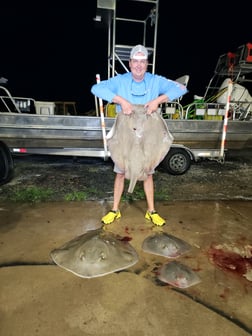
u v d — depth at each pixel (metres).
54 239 2.79
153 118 2.64
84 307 1.88
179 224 3.27
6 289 2.02
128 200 3.99
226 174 5.78
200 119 5.45
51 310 1.84
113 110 5.11
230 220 3.43
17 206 3.65
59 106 6.16
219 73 6.22
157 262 2.43
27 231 2.95
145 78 2.74
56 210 3.56
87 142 5.07
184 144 5.38
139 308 1.88
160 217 3.31
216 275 2.30
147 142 2.57
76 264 2.21
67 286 2.07
